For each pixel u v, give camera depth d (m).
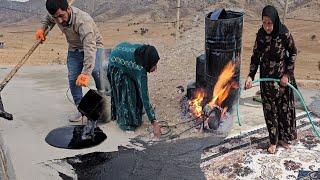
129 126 5.16
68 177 4.10
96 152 4.62
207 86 5.04
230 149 4.68
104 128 5.24
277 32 4.20
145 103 4.90
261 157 4.50
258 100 6.17
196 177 4.12
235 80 4.98
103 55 5.86
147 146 4.78
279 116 4.62
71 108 6.03
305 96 6.48
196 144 4.81
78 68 5.29
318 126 5.29
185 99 5.98
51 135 4.99
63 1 4.72
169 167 4.32
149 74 7.44
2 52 19.77
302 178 4.09
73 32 4.97
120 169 4.28
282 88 4.39
